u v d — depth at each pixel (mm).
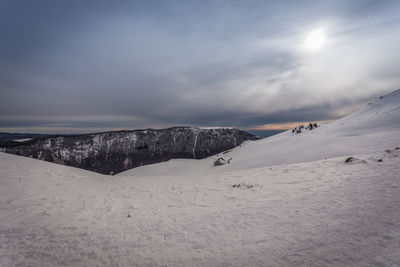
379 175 9117
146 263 4320
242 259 4172
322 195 7555
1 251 4762
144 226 6266
